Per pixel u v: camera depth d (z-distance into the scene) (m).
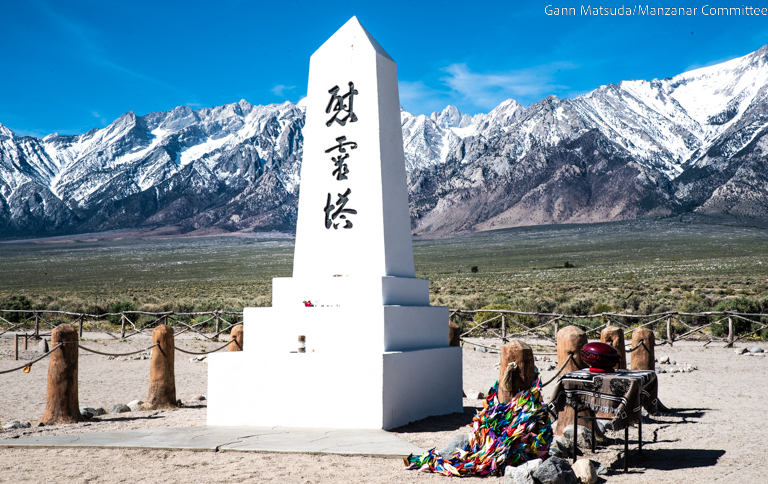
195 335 20.95
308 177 8.47
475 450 5.21
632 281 61.84
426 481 4.91
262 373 7.27
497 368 13.59
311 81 8.66
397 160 8.57
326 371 7.08
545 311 26.67
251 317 7.88
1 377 12.34
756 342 18.06
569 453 5.62
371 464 5.41
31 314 25.47
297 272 8.31
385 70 8.52
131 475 5.09
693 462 5.42
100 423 7.64
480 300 31.17
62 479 4.99
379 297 7.57
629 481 4.91
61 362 7.73
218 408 7.38
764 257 103.56
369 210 8.07
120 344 18.41
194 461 5.52
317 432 6.71
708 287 49.03
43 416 7.73
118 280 108.38
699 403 8.79
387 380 6.98
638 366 8.42
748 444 6.07
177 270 134.50
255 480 4.91
